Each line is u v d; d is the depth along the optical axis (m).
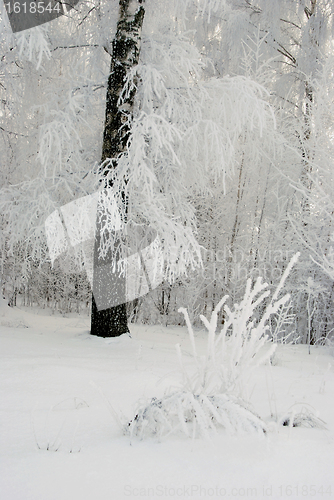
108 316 5.42
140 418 1.54
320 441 1.47
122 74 5.47
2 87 6.24
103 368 3.13
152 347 5.09
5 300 9.15
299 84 8.55
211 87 5.55
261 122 5.19
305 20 8.85
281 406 2.26
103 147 5.58
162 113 5.14
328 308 7.18
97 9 6.35
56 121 4.89
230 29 9.03
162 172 6.09
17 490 1.02
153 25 6.25
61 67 6.77
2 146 7.24
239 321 1.76
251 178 8.15
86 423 1.70
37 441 1.45
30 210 5.14
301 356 5.47
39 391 2.27
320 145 6.80
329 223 6.59
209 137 5.24
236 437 1.45
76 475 1.11
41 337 4.98
